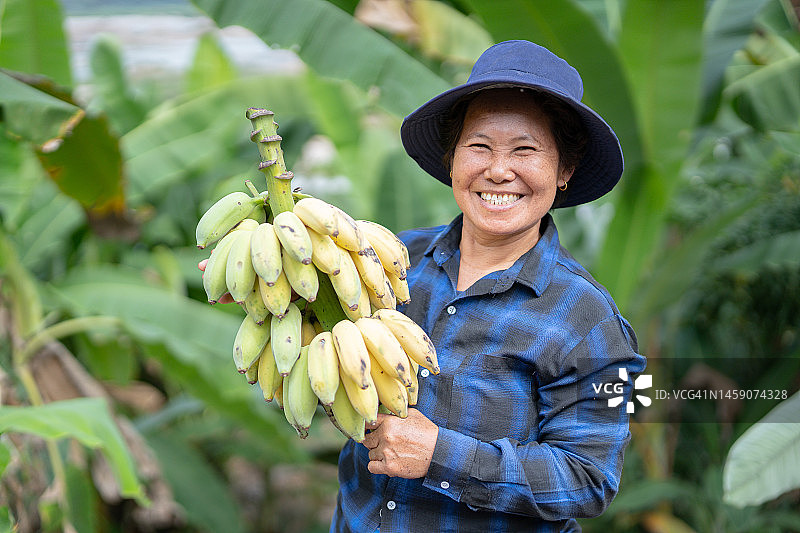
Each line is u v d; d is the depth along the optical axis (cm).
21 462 293
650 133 319
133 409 506
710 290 463
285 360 130
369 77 319
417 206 422
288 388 136
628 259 344
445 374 154
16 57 355
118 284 390
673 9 291
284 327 132
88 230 468
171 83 761
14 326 348
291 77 477
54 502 302
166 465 434
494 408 151
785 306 451
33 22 352
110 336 416
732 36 359
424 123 170
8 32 350
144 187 435
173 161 445
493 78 143
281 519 613
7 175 364
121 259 489
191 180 521
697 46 300
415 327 139
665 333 473
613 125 313
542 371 149
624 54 307
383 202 421
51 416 262
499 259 163
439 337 159
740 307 460
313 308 144
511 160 150
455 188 159
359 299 137
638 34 301
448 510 154
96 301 378
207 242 136
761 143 474
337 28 321
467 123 156
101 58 530
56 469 310
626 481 448
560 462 144
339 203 603
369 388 131
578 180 174
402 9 346
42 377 356
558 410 150
